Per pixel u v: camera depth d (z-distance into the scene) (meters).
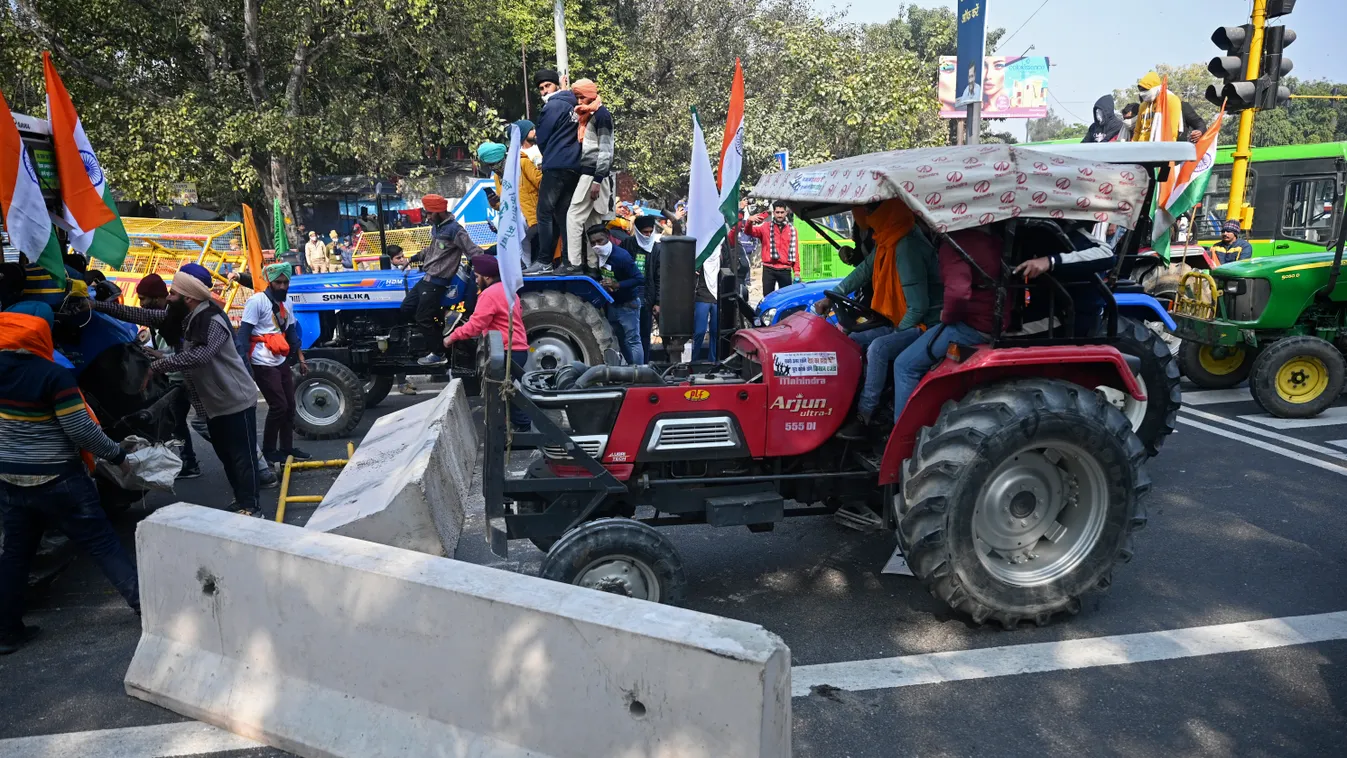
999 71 35.16
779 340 4.42
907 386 4.27
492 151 9.41
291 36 18.78
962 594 4.04
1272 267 8.31
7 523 4.04
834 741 3.32
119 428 5.42
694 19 25.44
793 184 4.66
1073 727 3.39
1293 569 4.79
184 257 13.85
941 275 4.07
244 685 3.41
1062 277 4.20
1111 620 4.27
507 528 4.15
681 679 2.49
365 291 8.55
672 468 4.46
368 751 3.04
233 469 5.71
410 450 4.24
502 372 3.99
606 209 8.12
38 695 3.76
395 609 3.03
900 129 18.67
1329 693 3.58
